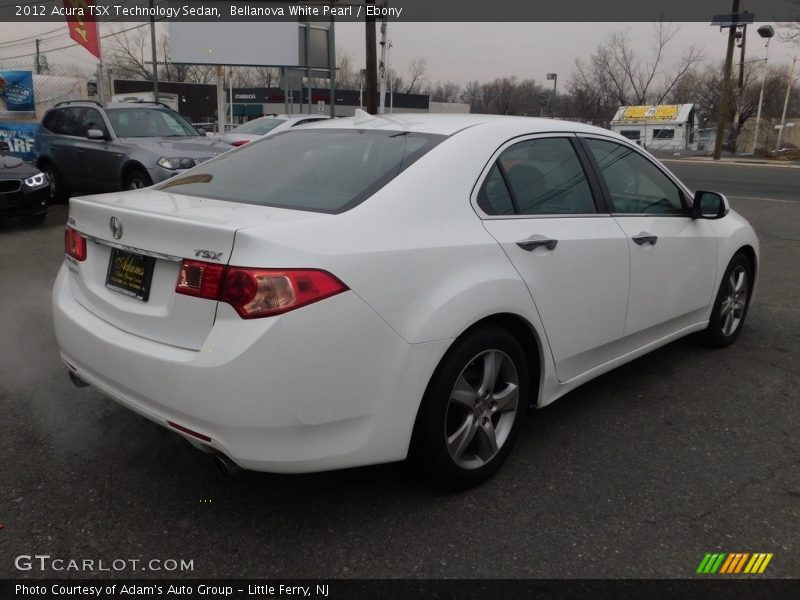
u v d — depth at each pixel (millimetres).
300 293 2326
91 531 2678
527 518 2818
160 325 2564
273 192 2980
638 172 4012
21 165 9586
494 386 3016
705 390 4211
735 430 3670
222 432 2365
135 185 10086
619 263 3586
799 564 2572
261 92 52875
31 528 2686
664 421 3766
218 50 22219
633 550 2629
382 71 19016
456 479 2918
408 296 2594
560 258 3217
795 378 4430
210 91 52125
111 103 11344
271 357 2297
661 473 3203
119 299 2793
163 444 3373
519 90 72062
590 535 2715
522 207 3182
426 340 2621
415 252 2643
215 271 2373
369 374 2502
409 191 2789
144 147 10023
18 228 9562
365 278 2477
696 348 4992
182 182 3463
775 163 29891
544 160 3412
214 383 2324
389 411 2580
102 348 2723
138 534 2668
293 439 2404
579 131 3691
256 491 2980
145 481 3039
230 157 3676
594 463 3283
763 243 9414
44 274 6906
